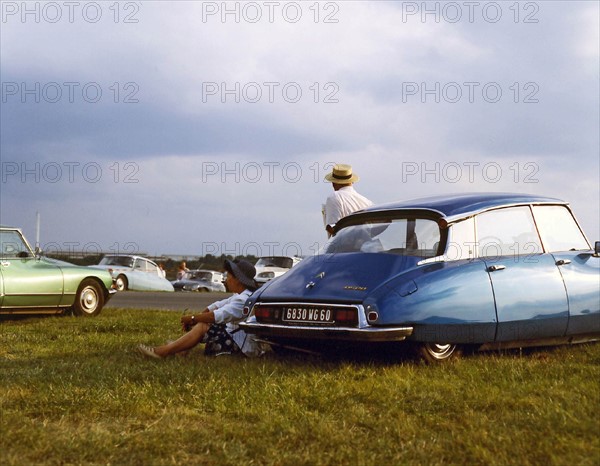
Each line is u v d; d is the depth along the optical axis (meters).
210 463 3.79
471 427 4.21
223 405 4.86
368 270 6.39
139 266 27.48
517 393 5.04
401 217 6.87
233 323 7.08
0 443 4.03
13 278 11.85
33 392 5.34
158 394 5.20
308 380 5.58
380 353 6.46
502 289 6.44
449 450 3.88
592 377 5.62
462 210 6.68
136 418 4.64
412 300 6.05
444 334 6.14
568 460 3.64
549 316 6.66
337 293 6.24
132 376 5.88
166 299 20.06
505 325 6.41
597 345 7.37
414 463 3.71
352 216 7.25
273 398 5.00
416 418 4.52
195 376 5.81
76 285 12.73
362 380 5.68
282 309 6.47
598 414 4.40
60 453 3.86
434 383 5.42
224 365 6.39
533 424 4.25
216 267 39.72
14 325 11.29
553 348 7.32
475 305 6.26
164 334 9.40
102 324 10.61
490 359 6.50
